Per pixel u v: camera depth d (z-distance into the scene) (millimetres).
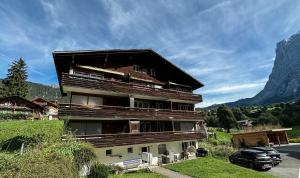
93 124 23906
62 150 12297
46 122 28625
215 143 44062
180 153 30062
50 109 51531
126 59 28781
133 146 25438
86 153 13898
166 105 32531
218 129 74000
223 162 23625
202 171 19109
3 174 9227
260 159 21719
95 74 25219
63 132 20625
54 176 9961
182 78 35531
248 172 18656
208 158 26922
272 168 22312
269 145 41281
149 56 31250
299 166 22484
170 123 31844
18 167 9734
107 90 24188
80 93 24000
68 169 11156
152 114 27641
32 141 18000
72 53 22844
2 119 35250
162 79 32562
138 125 26188
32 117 38406
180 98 32219
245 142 44625
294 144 43750
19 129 23500
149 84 30703
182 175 18172
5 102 40406
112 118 23750
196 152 31859
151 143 26188
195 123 36125
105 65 26406
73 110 21297
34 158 10602
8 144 18109
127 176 17672
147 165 23516
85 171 13609
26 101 41750
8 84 53375
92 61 25375
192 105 36625
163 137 27844
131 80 28500
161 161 26516
